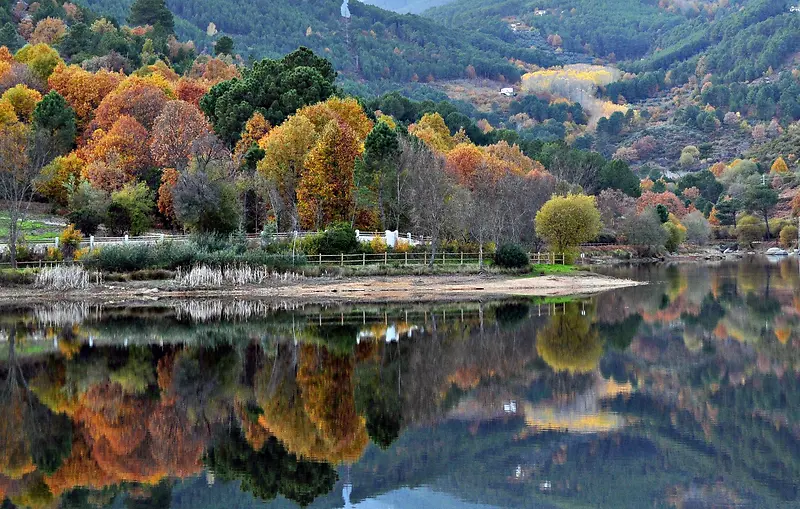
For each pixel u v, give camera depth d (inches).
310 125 3922.2
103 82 5319.9
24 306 2559.1
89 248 3115.2
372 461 1130.7
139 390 1480.1
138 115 4694.9
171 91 5349.4
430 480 1055.0
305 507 963.3
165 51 7800.2
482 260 3540.8
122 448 1171.9
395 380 1561.3
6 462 1108.5
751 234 7165.4
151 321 2249.0
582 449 1167.0
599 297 2903.5
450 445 1188.5
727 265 5024.6
